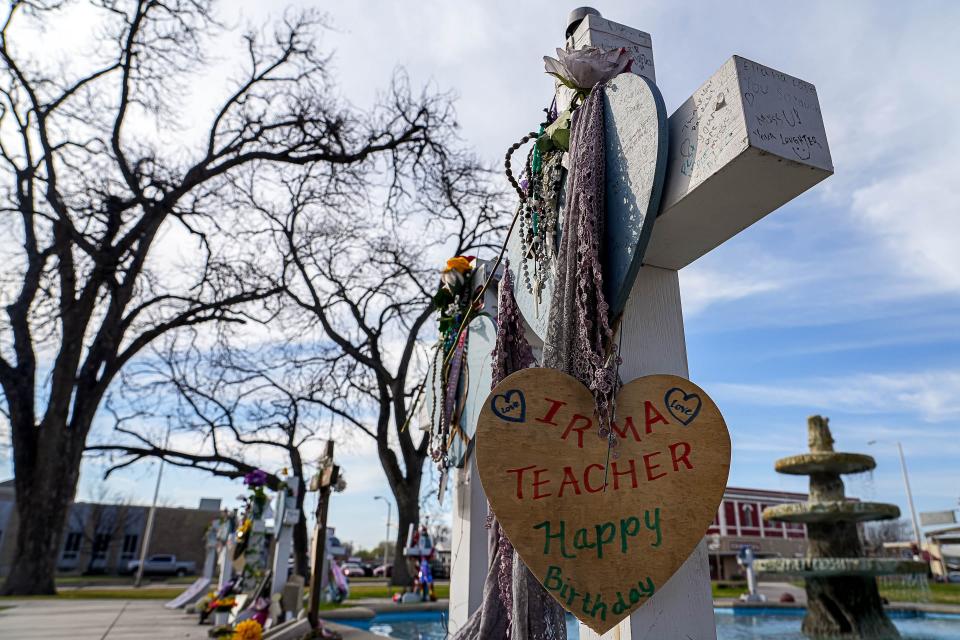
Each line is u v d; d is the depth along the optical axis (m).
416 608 9.25
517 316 2.34
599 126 1.72
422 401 4.40
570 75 1.85
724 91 1.38
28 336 14.88
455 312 3.63
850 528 8.70
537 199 2.06
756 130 1.29
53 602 11.09
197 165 16.03
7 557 35.38
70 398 14.45
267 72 16.72
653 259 1.83
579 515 1.42
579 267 1.58
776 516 8.73
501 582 1.97
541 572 1.36
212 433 15.82
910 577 8.58
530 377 1.52
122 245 15.02
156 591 16.31
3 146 14.70
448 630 3.47
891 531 36.59
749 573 12.84
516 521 1.39
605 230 1.62
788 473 9.07
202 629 7.07
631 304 1.80
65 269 15.10
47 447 13.88
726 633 8.09
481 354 3.33
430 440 3.79
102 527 42.56
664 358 1.78
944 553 32.66
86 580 30.45
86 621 7.86
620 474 1.45
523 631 1.65
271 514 8.36
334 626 5.87
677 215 1.54
